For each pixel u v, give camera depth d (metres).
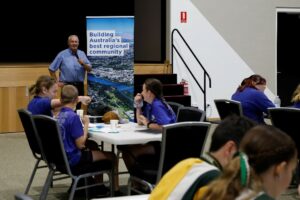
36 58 10.23
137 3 10.53
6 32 9.94
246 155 1.62
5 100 8.77
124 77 7.54
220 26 10.27
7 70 8.75
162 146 3.85
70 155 4.25
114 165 4.59
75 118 4.27
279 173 1.61
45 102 4.97
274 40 10.70
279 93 10.96
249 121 2.14
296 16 10.94
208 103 10.26
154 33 10.29
